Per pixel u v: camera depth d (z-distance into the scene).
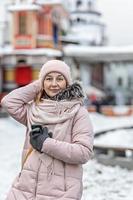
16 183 3.47
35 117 3.47
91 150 3.38
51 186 3.30
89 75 43.03
